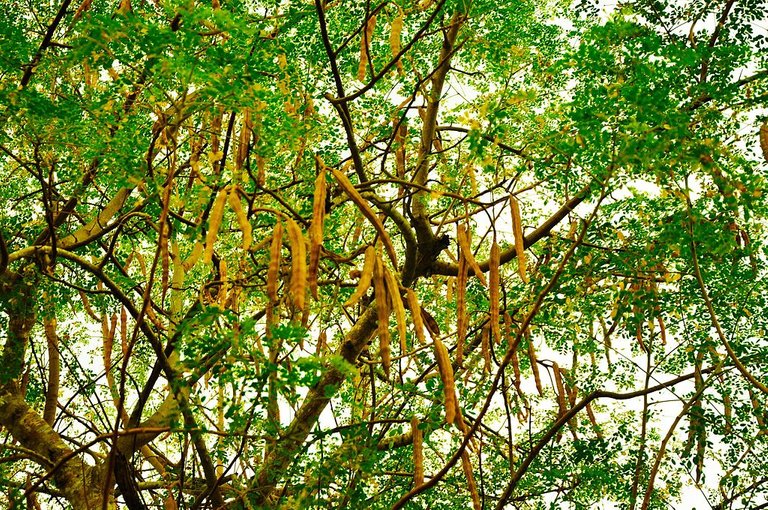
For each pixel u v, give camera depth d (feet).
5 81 18.34
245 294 23.15
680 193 17.11
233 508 18.88
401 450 25.59
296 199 21.54
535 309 14.30
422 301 28.58
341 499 17.26
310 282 13.01
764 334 24.26
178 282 25.95
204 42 16.17
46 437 23.56
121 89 16.81
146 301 13.64
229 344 14.26
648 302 21.85
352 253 22.84
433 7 25.40
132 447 21.97
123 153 16.28
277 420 17.60
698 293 23.98
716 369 22.00
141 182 16.60
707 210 22.62
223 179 19.33
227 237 24.50
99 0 24.47
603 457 24.85
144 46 14.60
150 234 24.29
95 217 25.76
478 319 25.23
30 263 23.04
